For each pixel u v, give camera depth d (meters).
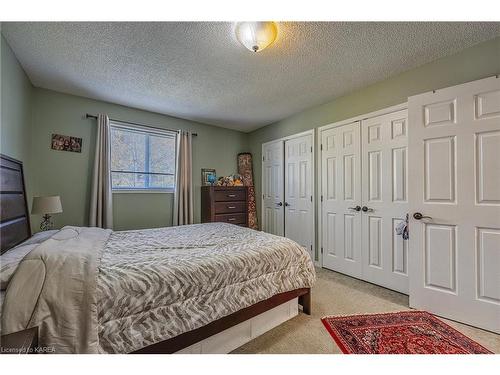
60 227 2.75
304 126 3.49
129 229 3.29
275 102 3.13
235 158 4.57
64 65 2.16
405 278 2.35
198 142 4.05
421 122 2.00
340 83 2.59
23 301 0.96
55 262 1.10
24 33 1.70
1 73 1.73
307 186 3.47
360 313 1.97
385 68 2.26
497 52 1.80
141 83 2.54
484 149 1.72
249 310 1.55
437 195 1.92
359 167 2.77
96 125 3.00
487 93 1.71
